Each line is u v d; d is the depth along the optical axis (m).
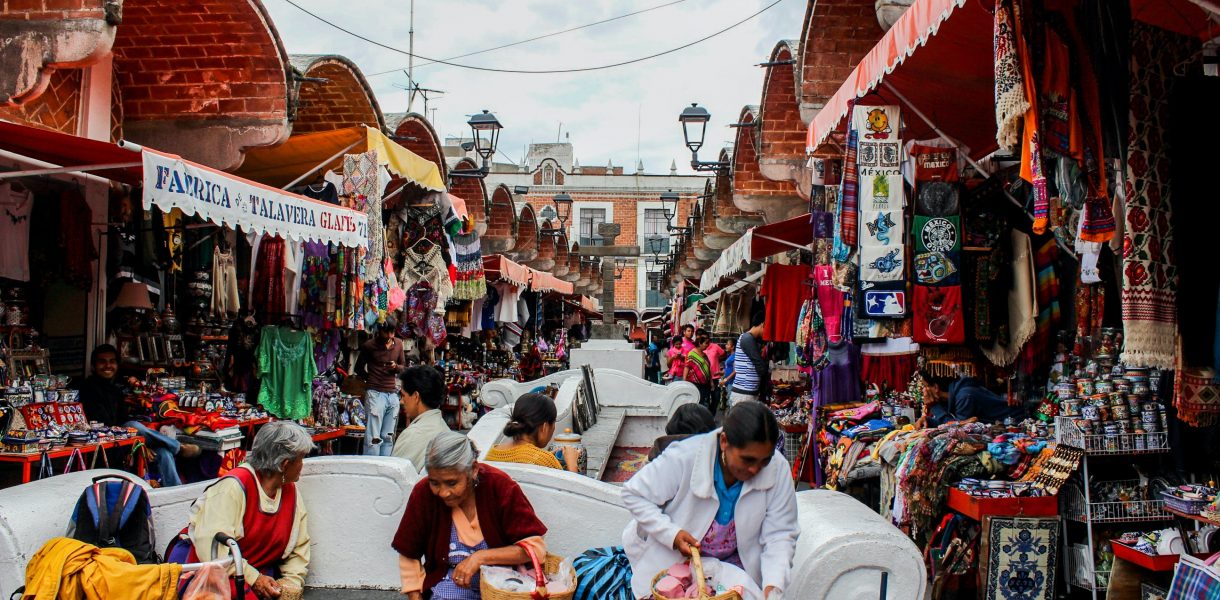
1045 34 3.57
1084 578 4.82
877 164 5.56
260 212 5.86
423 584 3.79
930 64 5.32
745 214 14.73
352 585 4.40
